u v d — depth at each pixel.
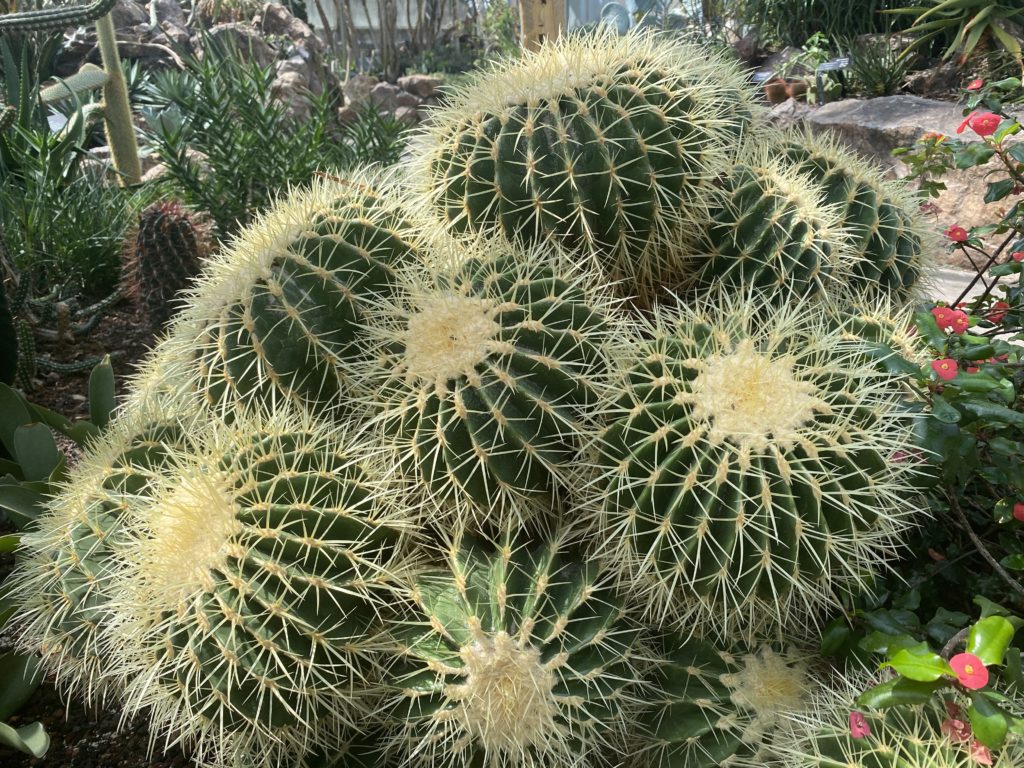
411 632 0.82
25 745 0.95
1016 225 1.25
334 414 1.01
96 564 0.98
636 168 1.06
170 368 1.09
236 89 2.50
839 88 3.88
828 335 0.89
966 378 0.86
